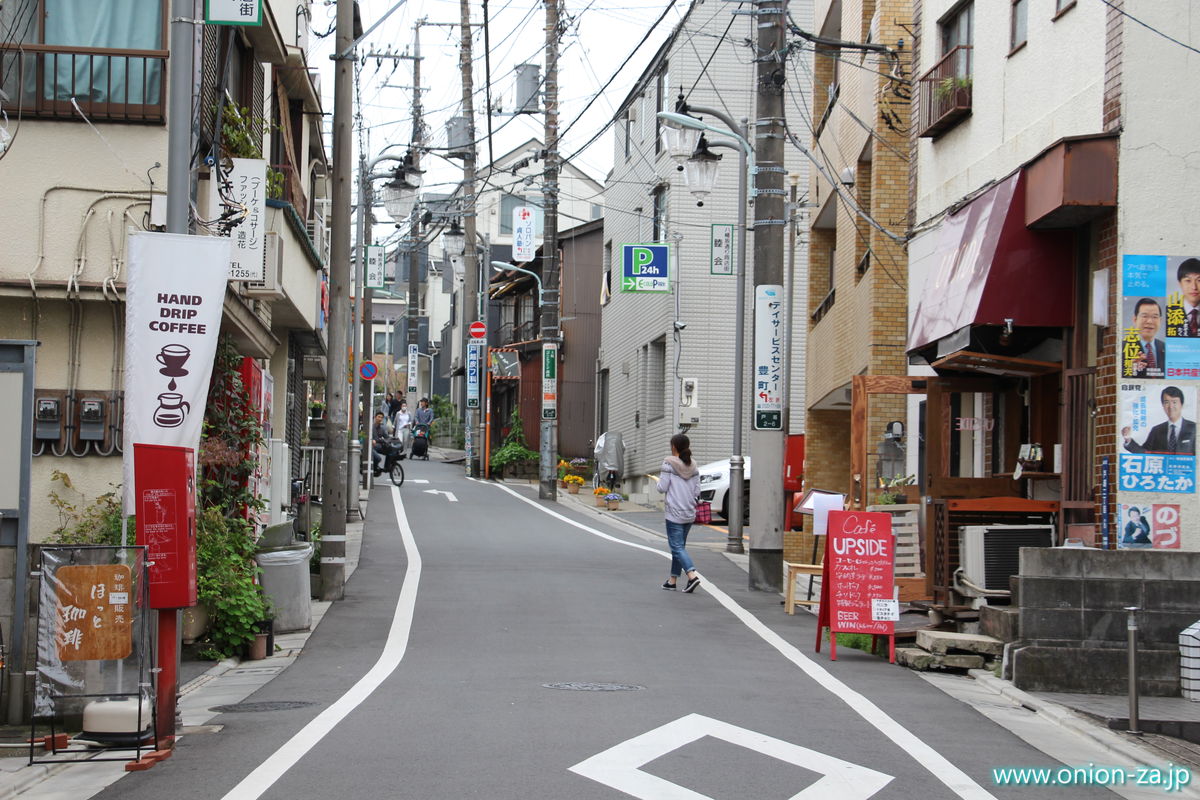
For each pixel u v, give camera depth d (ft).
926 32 54.60
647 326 115.44
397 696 30.53
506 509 102.73
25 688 28.04
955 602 39.96
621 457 123.54
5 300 38.40
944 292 43.83
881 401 65.87
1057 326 39.32
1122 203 36.01
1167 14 36.27
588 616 46.26
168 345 27.99
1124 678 33.40
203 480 41.27
